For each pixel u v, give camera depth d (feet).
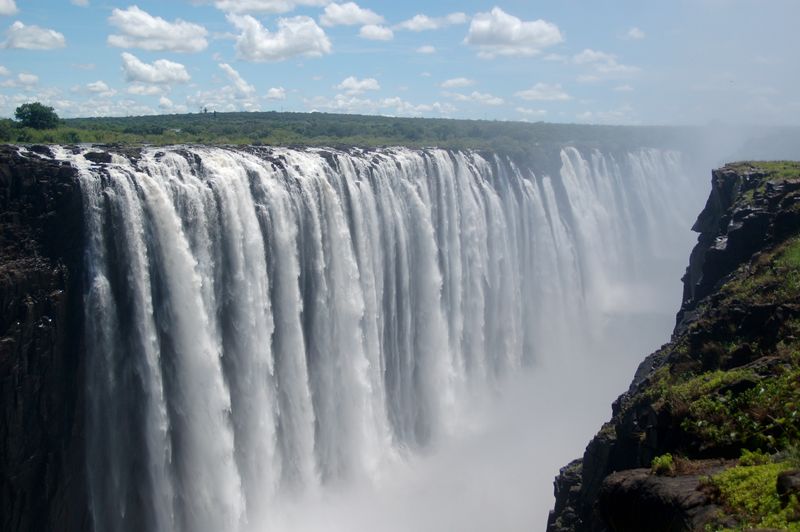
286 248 141.59
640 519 60.13
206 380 127.85
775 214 113.29
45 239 112.27
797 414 63.82
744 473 55.93
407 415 176.65
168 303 123.44
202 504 128.57
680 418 72.90
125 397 120.57
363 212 161.58
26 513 110.42
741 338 88.07
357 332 156.87
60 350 112.57
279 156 148.56
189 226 126.52
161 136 195.11
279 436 143.84
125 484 122.31
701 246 148.46
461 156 200.64
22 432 108.27
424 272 180.24
